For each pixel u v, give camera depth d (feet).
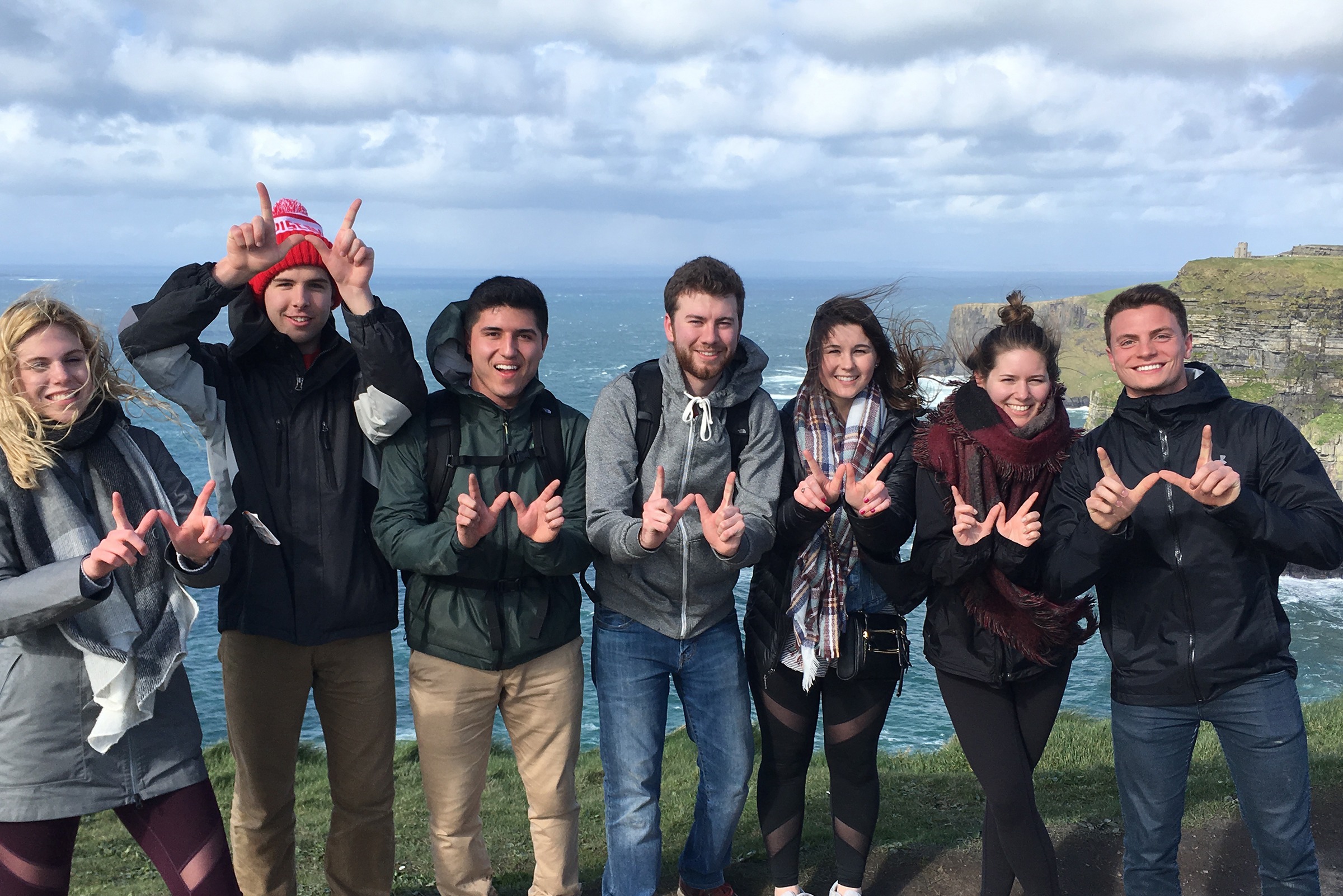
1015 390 12.11
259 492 11.84
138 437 10.64
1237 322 392.68
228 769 35.78
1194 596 10.96
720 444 12.66
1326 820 16.38
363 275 11.63
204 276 11.10
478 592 12.17
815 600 12.80
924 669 106.52
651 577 12.62
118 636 9.43
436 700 12.35
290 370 12.33
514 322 12.09
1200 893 14.12
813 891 14.85
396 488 12.24
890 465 13.09
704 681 13.01
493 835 24.39
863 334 13.03
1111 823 16.81
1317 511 10.66
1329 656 148.15
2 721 9.22
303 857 21.98
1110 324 11.76
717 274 12.26
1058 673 12.45
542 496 11.30
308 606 11.89
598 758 37.73
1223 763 22.07
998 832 12.48
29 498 9.53
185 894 9.54
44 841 9.23
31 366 9.43
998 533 11.66
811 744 13.65
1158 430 11.60
